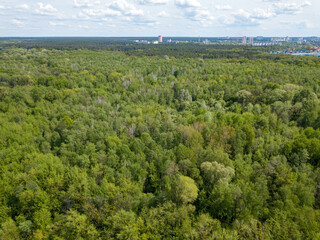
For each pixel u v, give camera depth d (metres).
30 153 72.06
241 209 51.25
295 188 55.69
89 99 125.69
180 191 54.78
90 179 60.47
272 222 47.47
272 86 134.00
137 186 60.84
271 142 77.25
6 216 52.81
